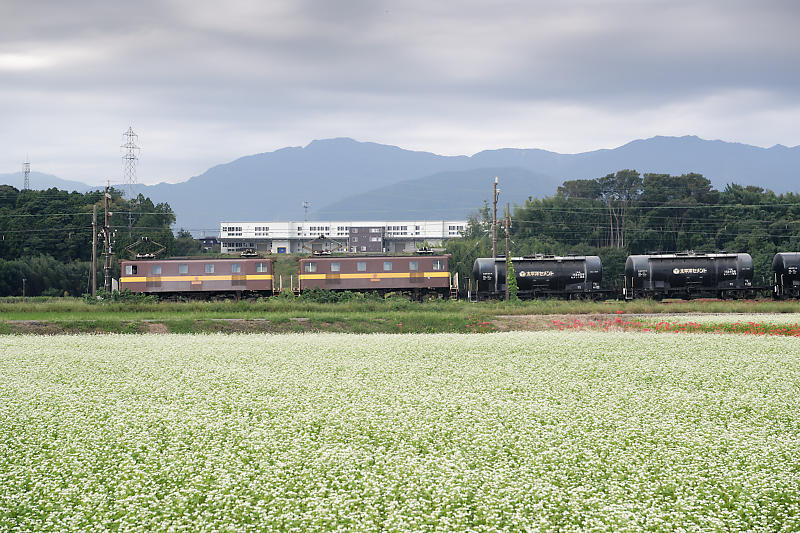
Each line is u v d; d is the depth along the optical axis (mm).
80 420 18500
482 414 18969
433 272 67375
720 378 23234
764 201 120812
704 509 13172
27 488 14312
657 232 114625
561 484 14352
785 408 19328
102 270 98938
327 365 25969
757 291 64938
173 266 65625
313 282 67250
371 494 13773
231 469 14961
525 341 31703
